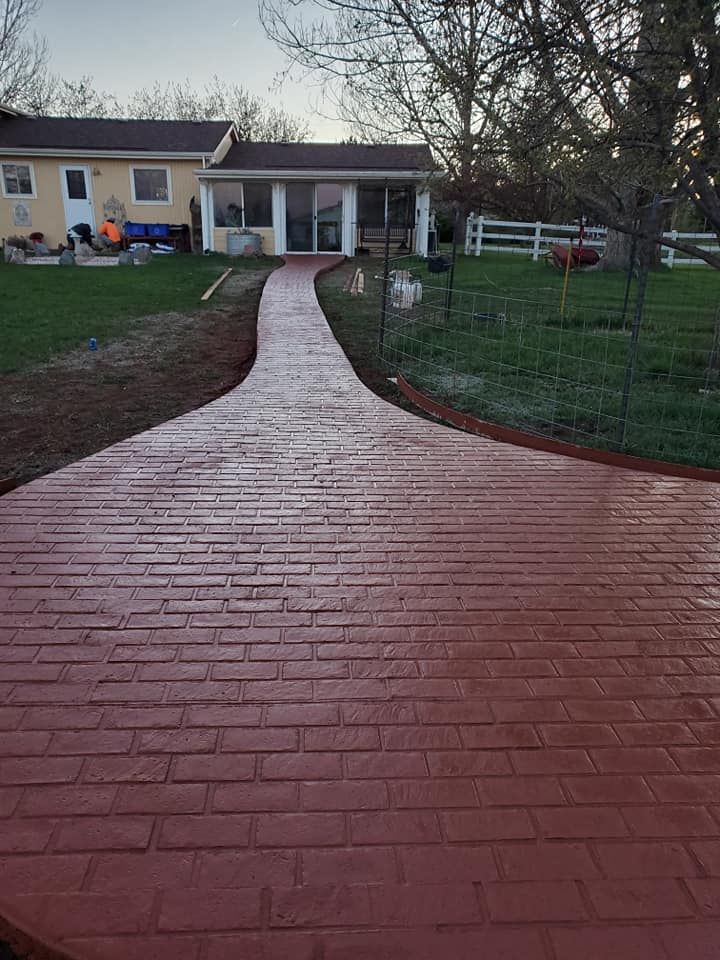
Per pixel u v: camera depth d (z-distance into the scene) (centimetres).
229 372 816
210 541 372
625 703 254
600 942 169
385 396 720
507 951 166
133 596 316
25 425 600
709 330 1019
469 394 708
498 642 289
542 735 237
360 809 204
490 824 201
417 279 1427
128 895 177
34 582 326
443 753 227
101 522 393
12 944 169
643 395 697
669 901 180
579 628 301
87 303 1227
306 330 1030
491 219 2377
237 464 494
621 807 208
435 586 332
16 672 261
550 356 870
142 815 200
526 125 401
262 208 2150
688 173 409
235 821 199
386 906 176
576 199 549
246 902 176
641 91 362
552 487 468
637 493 459
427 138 538
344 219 2166
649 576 348
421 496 445
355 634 292
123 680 258
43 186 2197
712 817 205
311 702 250
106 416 627
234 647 280
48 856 186
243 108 4044
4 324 1027
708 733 240
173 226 2214
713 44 316
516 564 356
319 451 527
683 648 289
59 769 216
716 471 489
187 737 231
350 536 383
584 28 345
